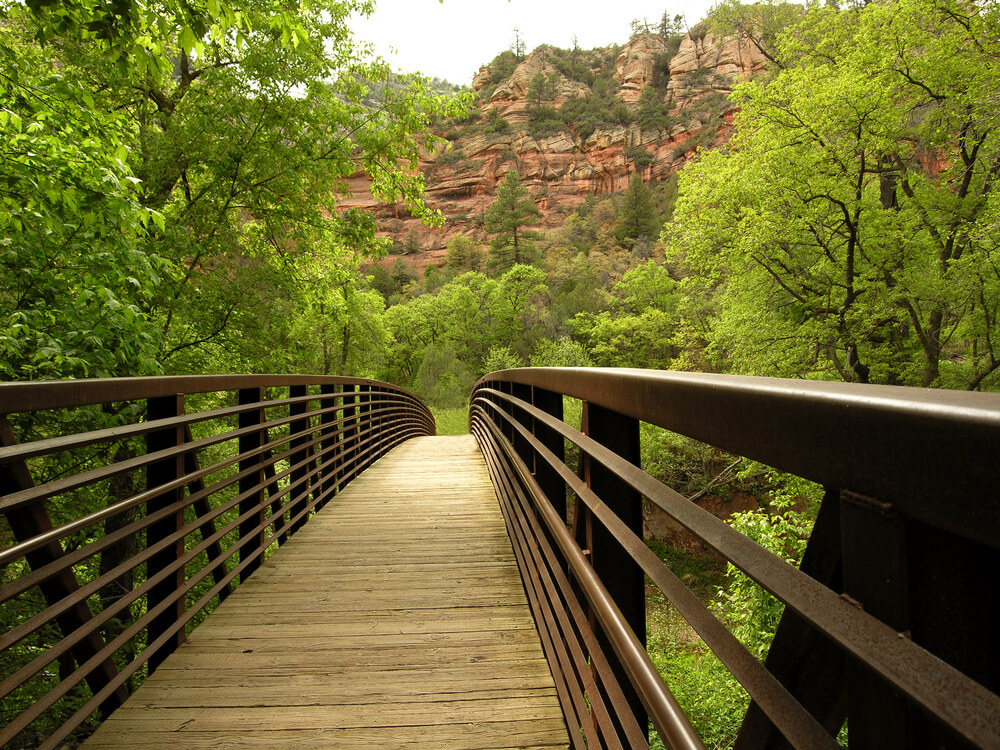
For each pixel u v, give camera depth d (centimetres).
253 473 349
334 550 394
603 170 12731
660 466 2266
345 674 229
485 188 12706
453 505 529
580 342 5869
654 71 14325
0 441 158
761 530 873
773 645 62
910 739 43
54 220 460
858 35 1231
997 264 1147
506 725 195
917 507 39
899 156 1348
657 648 1034
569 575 233
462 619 281
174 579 249
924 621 41
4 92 473
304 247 1078
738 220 1440
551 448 267
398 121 1117
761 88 1336
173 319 932
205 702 210
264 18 826
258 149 970
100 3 363
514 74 14388
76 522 179
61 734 168
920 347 1402
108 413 553
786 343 1473
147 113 967
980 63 1139
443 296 6456
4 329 434
